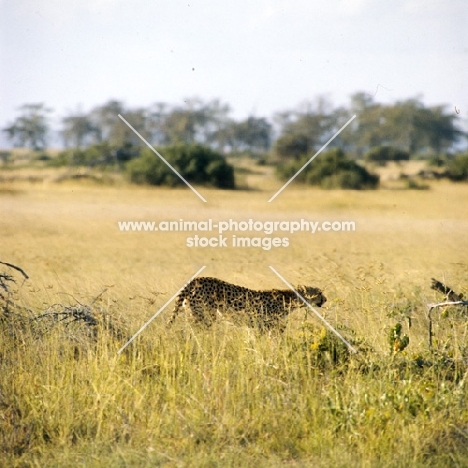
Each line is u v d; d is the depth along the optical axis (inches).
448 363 277.0
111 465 218.8
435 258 549.0
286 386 259.3
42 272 492.1
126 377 273.1
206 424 239.8
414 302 367.9
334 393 253.3
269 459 221.8
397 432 230.5
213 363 268.7
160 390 264.8
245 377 262.4
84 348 293.4
